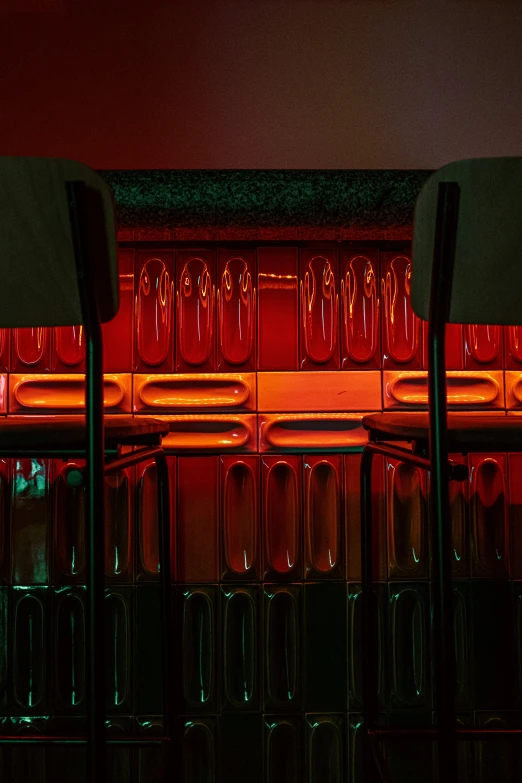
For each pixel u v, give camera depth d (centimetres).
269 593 160
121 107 191
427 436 104
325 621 159
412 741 147
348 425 163
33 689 157
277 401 163
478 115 194
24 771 154
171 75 191
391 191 126
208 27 191
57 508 160
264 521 161
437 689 94
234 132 192
